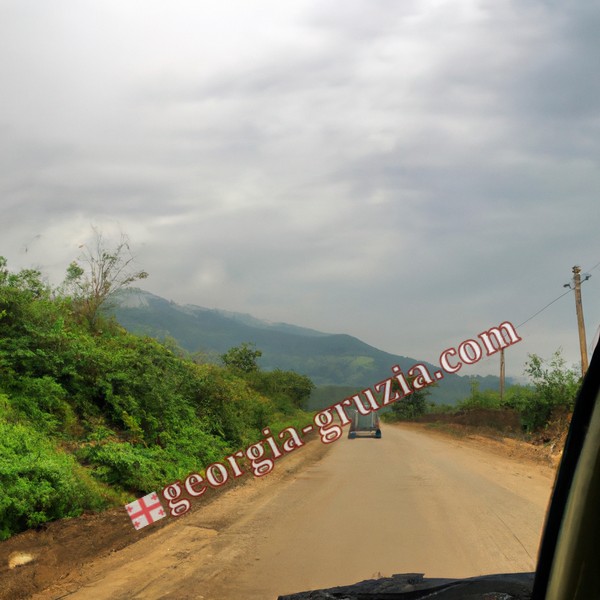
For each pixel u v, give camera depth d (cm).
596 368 79
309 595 178
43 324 1622
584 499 75
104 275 2019
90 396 1587
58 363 1545
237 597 675
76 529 956
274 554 861
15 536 895
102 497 1151
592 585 72
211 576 755
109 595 685
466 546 897
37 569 765
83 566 806
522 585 142
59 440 1322
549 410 3259
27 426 1255
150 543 927
